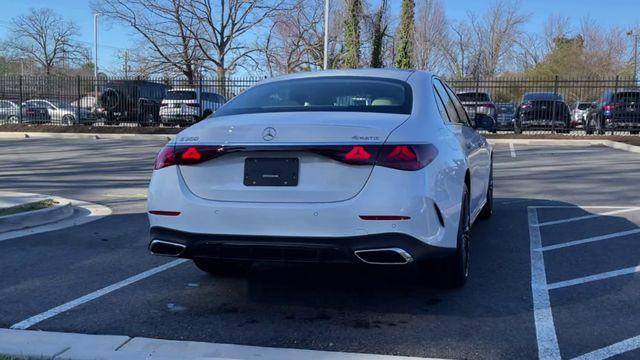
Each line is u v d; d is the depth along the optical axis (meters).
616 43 63.59
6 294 4.98
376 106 4.54
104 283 5.29
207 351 3.75
